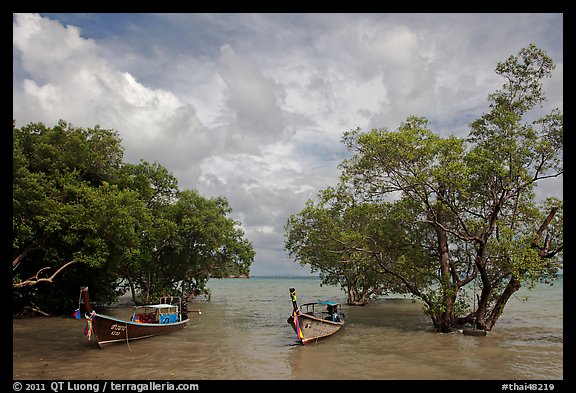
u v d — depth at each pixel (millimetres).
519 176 21469
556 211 22812
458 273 26438
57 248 28359
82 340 22375
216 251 42812
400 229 26406
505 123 21750
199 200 40719
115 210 27047
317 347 21016
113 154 31953
